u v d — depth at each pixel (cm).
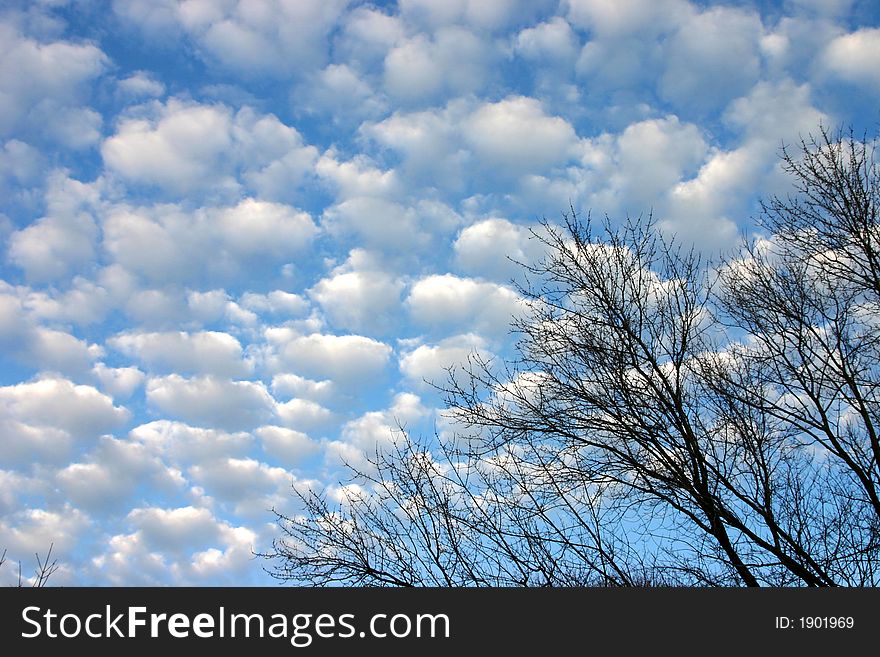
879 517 998
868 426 1042
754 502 1022
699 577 997
